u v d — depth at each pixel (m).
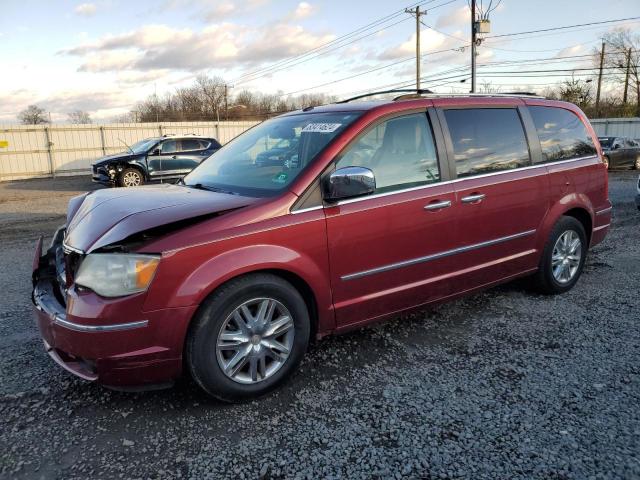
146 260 2.59
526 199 4.17
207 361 2.77
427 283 3.63
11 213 11.45
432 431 2.65
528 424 2.68
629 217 8.80
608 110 49.16
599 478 2.27
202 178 3.81
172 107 74.44
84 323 2.58
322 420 2.77
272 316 3.00
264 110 73.19
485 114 4.04
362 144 3.33
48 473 2.38
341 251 3.17
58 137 24.36
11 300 4.83
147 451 2.54
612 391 2.99
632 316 4.14
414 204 3.46
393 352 3.57
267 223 2.90
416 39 32.19
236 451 2.53
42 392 3.11
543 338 3.76
